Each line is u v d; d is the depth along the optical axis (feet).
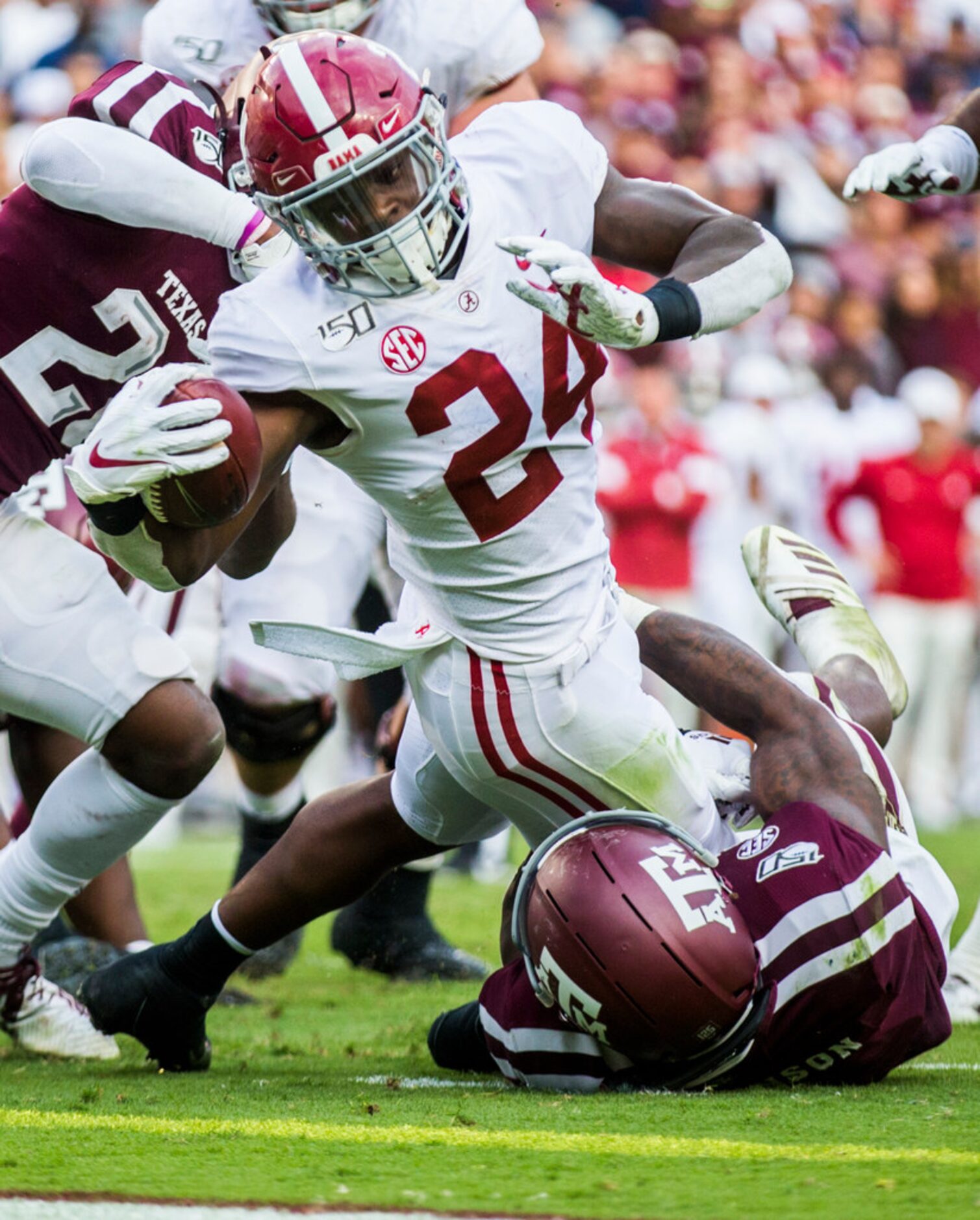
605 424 93.20
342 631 29.32
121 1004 33.94
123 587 46.03
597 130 116.06
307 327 27.84
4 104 105.70
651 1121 26.55
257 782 49.32
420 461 28.68
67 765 41.70
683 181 116.06
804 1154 23.81
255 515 32.32
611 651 30.99
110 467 25.95
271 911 33.12
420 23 40.73
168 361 36.11
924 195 38.47
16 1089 31.63
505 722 30.25
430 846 33.01
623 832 28.91
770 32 123.65
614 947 27.76
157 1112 28.48
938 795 98.27
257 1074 33.94
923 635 96.07
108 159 33.22
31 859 35.63
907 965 29.19
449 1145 24.82
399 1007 45.21
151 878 76.64
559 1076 29.99
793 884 29.01
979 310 119.75
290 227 27.53
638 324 26.37
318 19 38.45
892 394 112.98
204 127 35.47
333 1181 22.49
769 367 98.84
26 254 34.50
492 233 28.58
